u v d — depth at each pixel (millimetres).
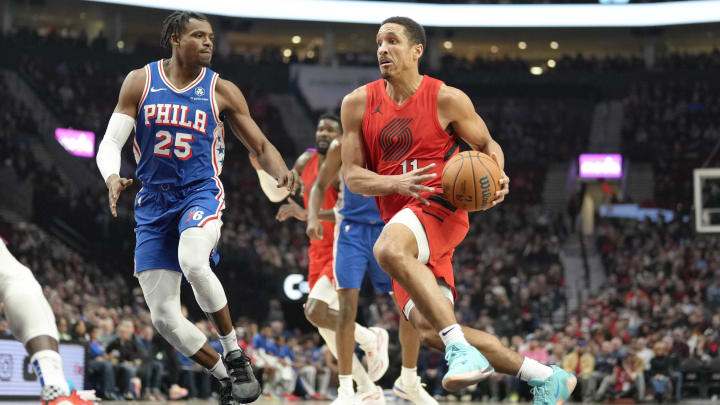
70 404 2719
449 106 3797
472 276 22750
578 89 33656
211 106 4031
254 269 20703
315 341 16641
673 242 25406
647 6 31703
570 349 14703
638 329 16312
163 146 3955
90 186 27156
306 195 6227
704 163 30484
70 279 18453
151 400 11648
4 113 25922
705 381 14609
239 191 28484
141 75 4012
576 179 31219
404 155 3848
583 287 24703
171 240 3979
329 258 6004
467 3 32438
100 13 32156
